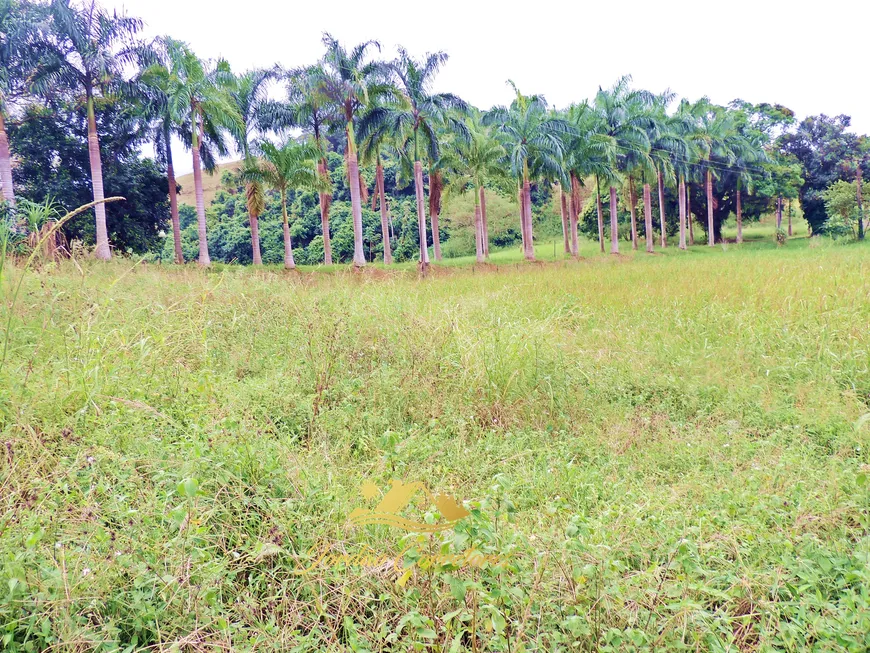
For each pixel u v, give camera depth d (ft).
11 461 10.78
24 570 7.95
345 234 176.04
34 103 88.33
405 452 13.97
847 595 8.57
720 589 9.20
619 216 190.39
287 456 12.27
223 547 9.45
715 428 17.01
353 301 27.66
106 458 11.27
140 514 9.42
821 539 10.62
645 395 20.22
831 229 151.53
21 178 93.35
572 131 116.78
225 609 8.51
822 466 13.88
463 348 20.66
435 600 8.29
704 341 25.21
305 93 90.74
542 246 190.49
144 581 8.27
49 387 14.02
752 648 8.12
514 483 12.51
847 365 21.26
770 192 158.40
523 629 7.73
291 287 31.55
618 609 8.13
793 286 36.11
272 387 17.56
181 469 10.57
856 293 31.09
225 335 22.74
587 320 30.60
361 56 88.99
